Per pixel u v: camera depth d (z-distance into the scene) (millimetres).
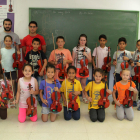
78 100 2199
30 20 2959
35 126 1925
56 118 2160
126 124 2004
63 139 1653
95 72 2127
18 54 2521
